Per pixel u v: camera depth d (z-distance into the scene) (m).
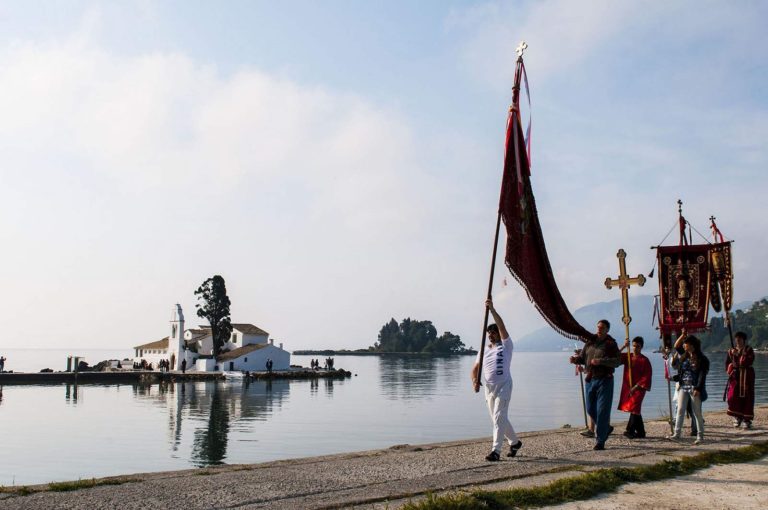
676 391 14.80
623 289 15.35
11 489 8.98
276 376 108.88
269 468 10.92
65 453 33.09
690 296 16.64
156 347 119.25
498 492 8.65
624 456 11.95
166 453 32.75
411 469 10.80
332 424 46.19
